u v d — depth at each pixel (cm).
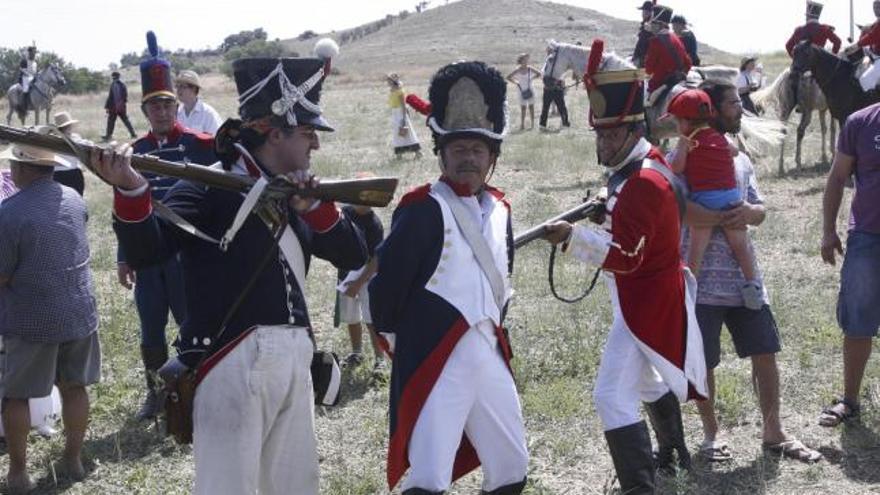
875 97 1417
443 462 412
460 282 419
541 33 9162
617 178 481
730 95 555
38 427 646
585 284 959
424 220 420
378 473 584
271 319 398
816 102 1522
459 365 418
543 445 611
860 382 617
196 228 391
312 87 405
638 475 480
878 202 595
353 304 745
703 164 541
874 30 1438
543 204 1334
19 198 571
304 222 413
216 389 392
